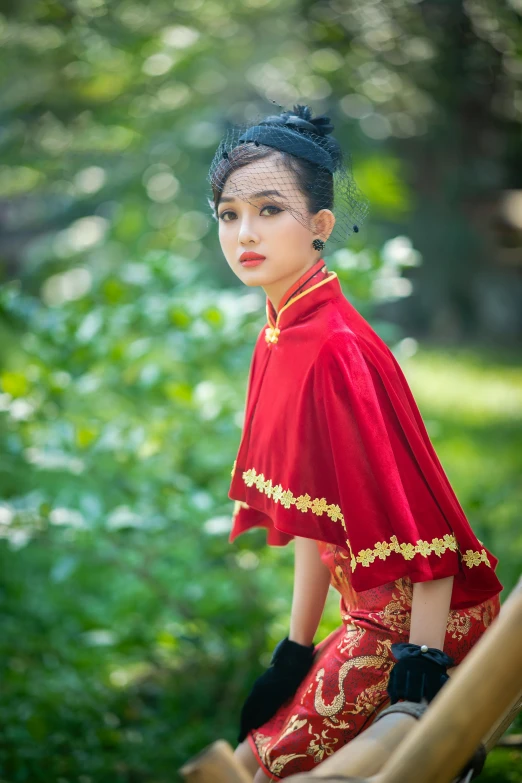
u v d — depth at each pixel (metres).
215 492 5.34
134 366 5.42
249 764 2.52
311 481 2.36
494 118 17.64
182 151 12.81
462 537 2.30
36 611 6.34
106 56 11.37
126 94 11.73
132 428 5.30
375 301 6.07
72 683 5.33
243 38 12.84
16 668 5.42
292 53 14.11
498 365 16.42
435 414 12.55
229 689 5.10
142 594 6.25
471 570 2.31
